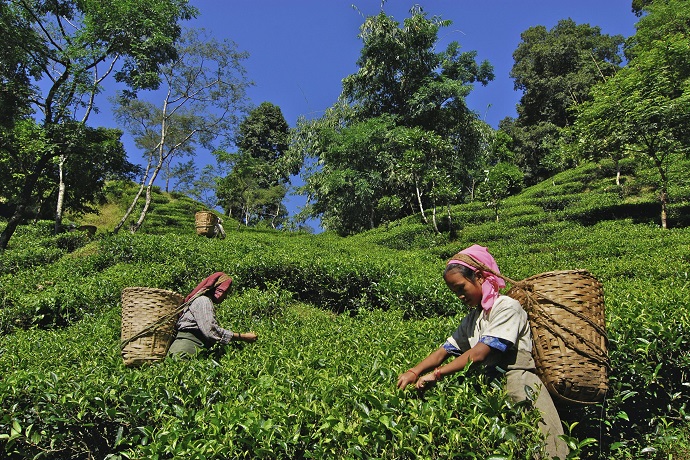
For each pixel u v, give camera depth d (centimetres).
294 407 295
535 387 283
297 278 1062
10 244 2042
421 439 259
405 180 3008
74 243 1925
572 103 4541
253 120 5809
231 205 4588
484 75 3341
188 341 464
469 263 305
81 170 2123
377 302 982
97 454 359
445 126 3250
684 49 1628
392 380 330
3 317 856
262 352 454
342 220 3478
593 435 369
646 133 1694
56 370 425
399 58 3262
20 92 1711
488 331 289
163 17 1909
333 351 454
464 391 286
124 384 365
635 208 1986
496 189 2434
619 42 4934
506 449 249
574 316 284
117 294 968
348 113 3509
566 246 1514
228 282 509
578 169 3156
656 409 404
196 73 2430
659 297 498
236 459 278
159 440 290
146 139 3177
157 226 3672
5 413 347
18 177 2166
